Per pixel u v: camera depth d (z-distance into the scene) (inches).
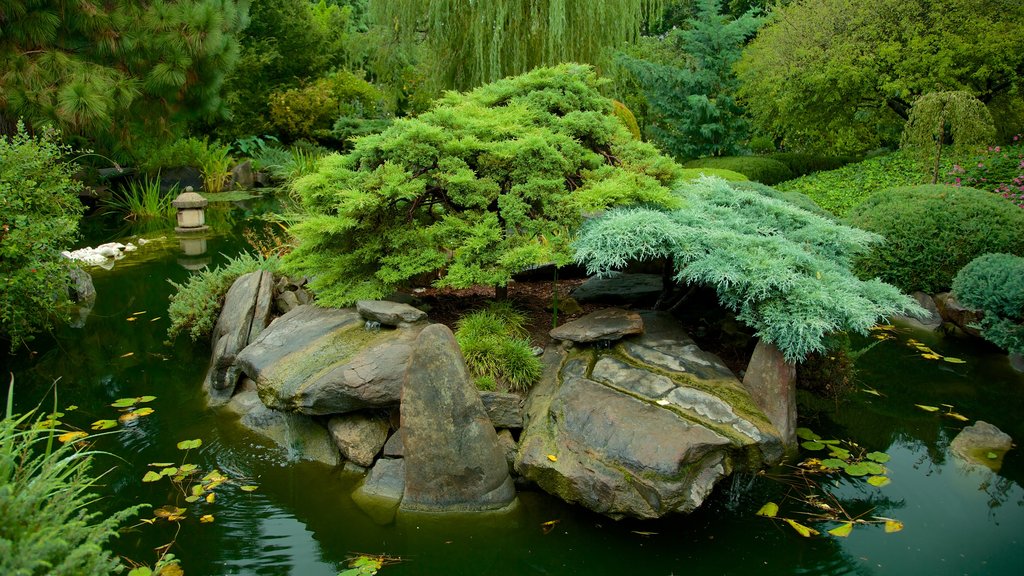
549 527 115.3
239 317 177.2
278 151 611.8
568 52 384.5
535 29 378.9
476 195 152.0
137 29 341.1
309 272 172.4
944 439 144.5
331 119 700.0
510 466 126.5
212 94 400.8
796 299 133.0
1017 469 132.1
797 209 181.5
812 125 459.5
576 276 209.5
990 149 341.4
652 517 107.1
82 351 197.9
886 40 411.5
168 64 347.3
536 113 174.7
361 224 154.7
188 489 127.0
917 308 143.7
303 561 106.4
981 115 309.3
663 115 543.5
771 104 467.2
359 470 133.0
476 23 377.4
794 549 108.9
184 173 511.2
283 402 138.3
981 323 193.0
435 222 172.6
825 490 124.7
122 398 166.9
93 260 297.4
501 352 140.7
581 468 112.5
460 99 188.1
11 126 339.9
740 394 130.0
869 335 207.9
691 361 137.9
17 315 187.5
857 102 440.8
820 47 429.1
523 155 155.1
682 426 115.7
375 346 141.9
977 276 196.7
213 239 353.7
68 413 158.6
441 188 160.6
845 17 427.5
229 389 166.6
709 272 136.8
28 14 307.1
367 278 164.4
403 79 647.8
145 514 118.6
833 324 130.2
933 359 188.7
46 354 195.2
